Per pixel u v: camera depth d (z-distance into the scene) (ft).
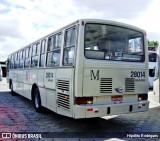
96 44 19.26
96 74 18.84
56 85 21.66
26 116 26.08
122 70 20.34
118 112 19.44
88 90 18.44
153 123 23.34
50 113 27.81
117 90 19.92
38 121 23.75
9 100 38.91
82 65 18.26
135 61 21.52
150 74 38.27
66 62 20.01
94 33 19.25
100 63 19.07
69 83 19.08
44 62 25.57
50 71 23.43
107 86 19.36
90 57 18.78
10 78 47.96
